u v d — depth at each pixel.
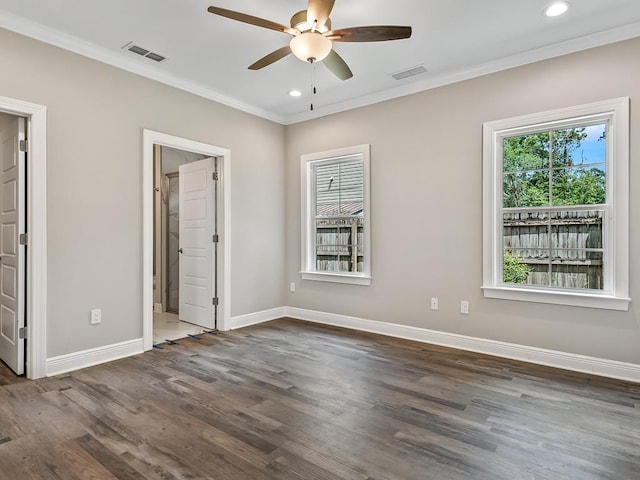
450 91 3.81
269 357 3.50
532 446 2.04
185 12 2.73
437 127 3.89
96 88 3.29
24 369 3.00
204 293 4.62
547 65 3.28
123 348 3.50
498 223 3.62
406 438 2.11
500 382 2.91
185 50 3.30
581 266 3.23
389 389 2.78
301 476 1.78
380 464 1.88
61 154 3.07
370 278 4.37
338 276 4.64
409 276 4.10
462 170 3.74
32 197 2.92
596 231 3.17
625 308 2.95
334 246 4.83
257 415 2.38
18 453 1.96
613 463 1.89
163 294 5.54
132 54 3.38
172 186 5.54
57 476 1.78
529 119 3.36
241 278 4.64
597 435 2.15
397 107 4.17
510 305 3.49
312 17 2.24
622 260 2.96
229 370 3.17
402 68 3.66
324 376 3.04
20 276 2.96
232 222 4.52
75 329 3.18
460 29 2.97
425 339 3.98
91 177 3.26
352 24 2.90
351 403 2.55
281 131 5.18
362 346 3.84
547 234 3.39
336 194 4.81
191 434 2.15
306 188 5.00
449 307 3.83
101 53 3.28
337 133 4.68
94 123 3.28
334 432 2.18
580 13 2.76
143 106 3.63
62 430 2.19
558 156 3.35
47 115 2.99
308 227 5.01
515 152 3.56
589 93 3.10
